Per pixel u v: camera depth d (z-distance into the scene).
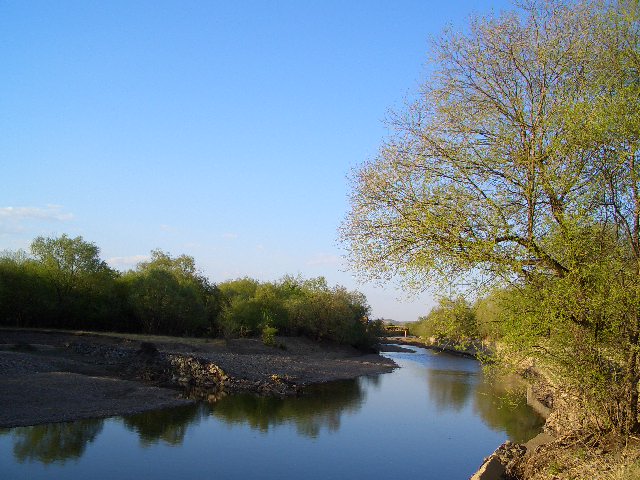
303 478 19.88
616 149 12.44
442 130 14.02
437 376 55.25
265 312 74.19
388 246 13.64
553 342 12.78
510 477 16.89
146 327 63.81
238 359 49.53
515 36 13.98
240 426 27.67
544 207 12.70
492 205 12.89
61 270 60.72
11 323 57.59
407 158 13.90
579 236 12.02
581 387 13.17
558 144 12.21
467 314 13.48
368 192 13.90
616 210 12.90
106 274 64.00
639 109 12.22
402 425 29.44
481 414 32.91
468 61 14.15
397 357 84.44
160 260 82.56
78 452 21.72
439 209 13.05
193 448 23.16
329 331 81.31
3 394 29.27
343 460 22.36
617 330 12.26
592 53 13.37
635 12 12.99
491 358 13.60
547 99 13.31
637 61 12.97
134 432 25.33
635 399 13.05
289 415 31.11
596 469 12.77
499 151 13.35
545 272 12.70
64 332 53.12
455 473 20.95
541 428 28.00
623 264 12.30
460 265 12.80
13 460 20.25
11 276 56.94
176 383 39.31
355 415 31.91
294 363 55.34
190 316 66.50
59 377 34.69
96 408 29.25
